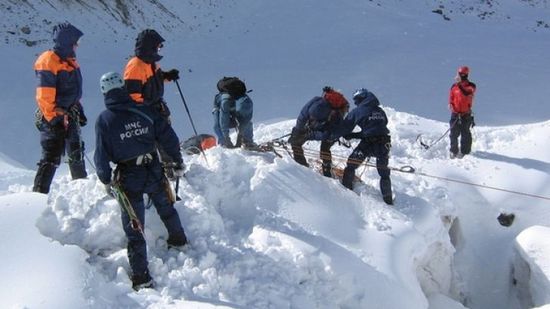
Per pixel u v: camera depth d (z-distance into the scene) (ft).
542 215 28.02
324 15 89.30
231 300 15.66
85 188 19.22
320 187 22.17
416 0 104.27
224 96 25.95
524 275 25.26
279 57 69.36
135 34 67.72
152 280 15.98
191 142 26.86
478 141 34.14
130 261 15.84
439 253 24.18
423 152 32.81
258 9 86.99
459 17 101.09
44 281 14.29
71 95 19.54
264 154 25.85
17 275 14.37
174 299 15.31
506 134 34.78
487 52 80.07
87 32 63.72
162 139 16.29
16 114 40.42
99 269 16.20
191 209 18.71
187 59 65.00
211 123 43.42
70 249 15.69
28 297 13.73
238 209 20.51
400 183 26.63
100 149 15.43
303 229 19.66
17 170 28.04
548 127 34.60
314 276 17.71
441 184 28.99
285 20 84.74
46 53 18.97
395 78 61.87
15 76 48.93
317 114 24.38
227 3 85.35
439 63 70.33
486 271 26.89
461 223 28.02
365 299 17.84
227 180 21.07
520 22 103.71
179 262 16.97
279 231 19.17
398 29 87.86
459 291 25.48
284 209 20.59
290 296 16.55
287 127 36.40
